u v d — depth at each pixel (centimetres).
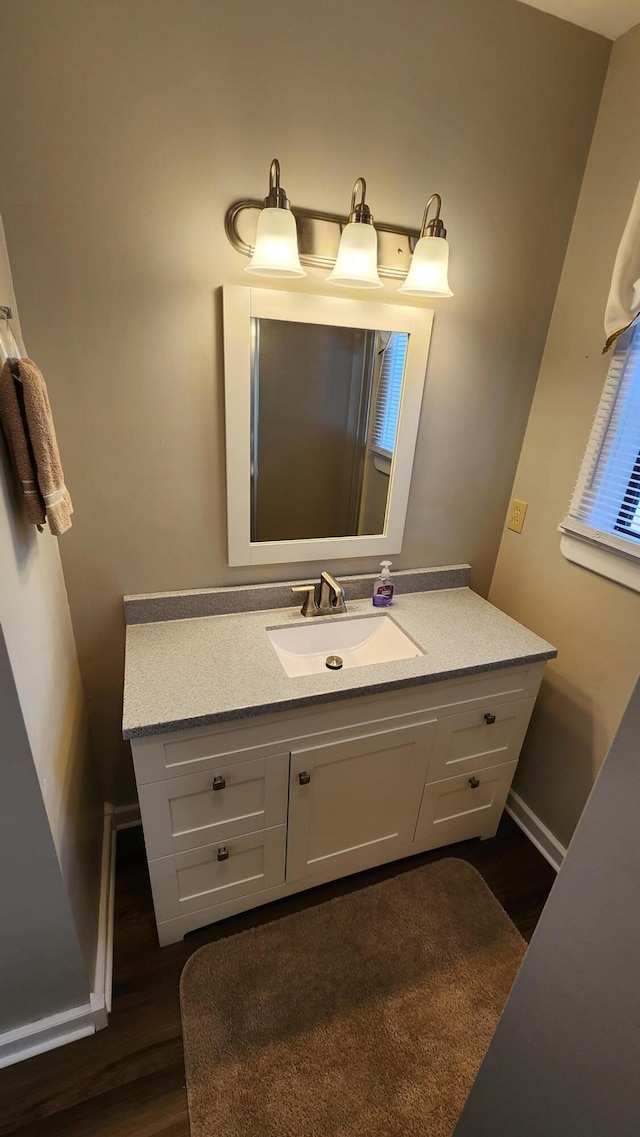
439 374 151
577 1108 61
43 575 111
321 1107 111
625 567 139
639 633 139
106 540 136
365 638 163
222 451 136
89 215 107
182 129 106
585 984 57
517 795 193
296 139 115
